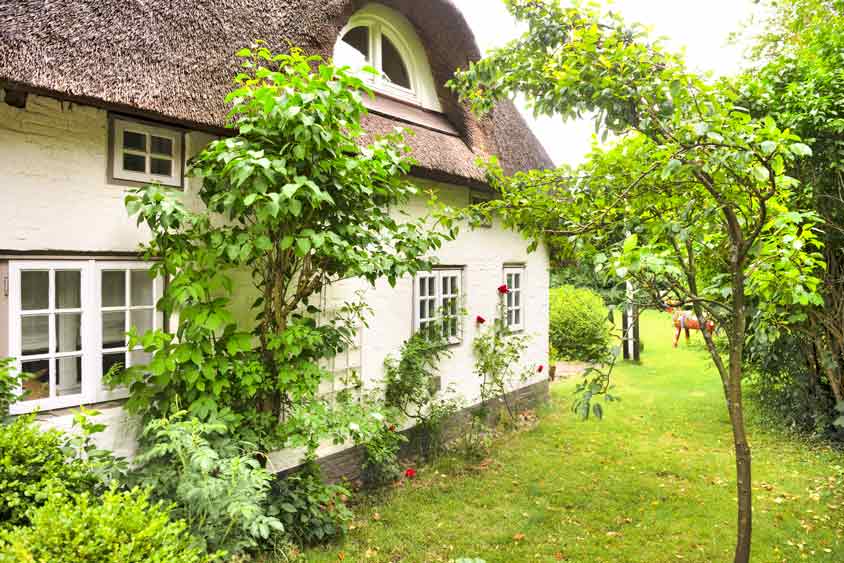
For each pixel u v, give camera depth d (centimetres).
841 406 431
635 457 561
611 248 312
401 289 570
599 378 312
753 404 733
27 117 300
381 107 559
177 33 356
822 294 527
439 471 525
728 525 400
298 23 446
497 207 392
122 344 369
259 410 381
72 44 295
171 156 372
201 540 245
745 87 479
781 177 275
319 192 292
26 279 330
